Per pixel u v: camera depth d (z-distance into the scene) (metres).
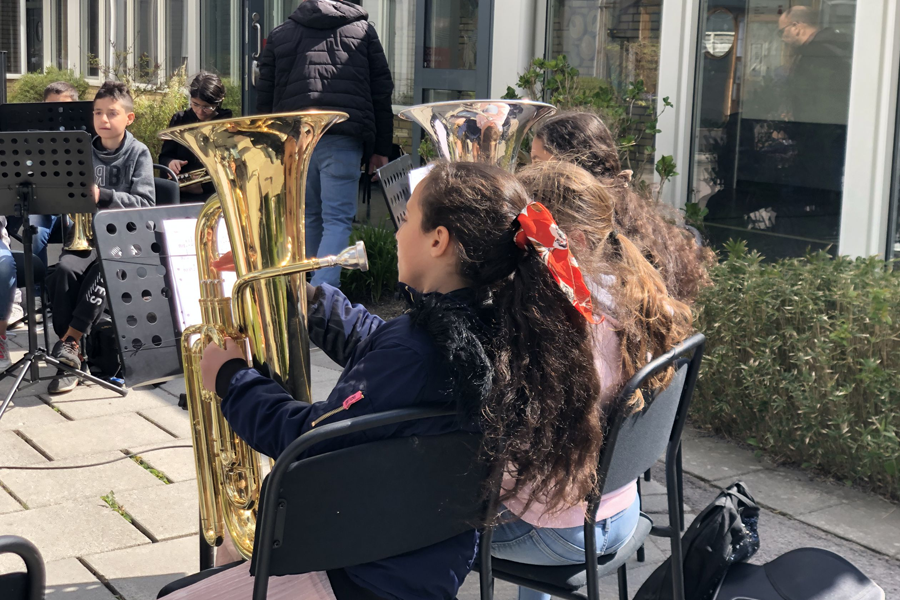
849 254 4.02
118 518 2.82
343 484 1.34
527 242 1.38
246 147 1.59
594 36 5.18
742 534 1.82
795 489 3.07
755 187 4.45
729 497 1.85
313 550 1.36
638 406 1.63
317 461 1.32
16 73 12.78
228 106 8.48
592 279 1.61
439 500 1.42
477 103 2.74
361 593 1.44
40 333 4.68
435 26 6.10
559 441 1.38
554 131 2.52
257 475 1.74
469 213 1.40
